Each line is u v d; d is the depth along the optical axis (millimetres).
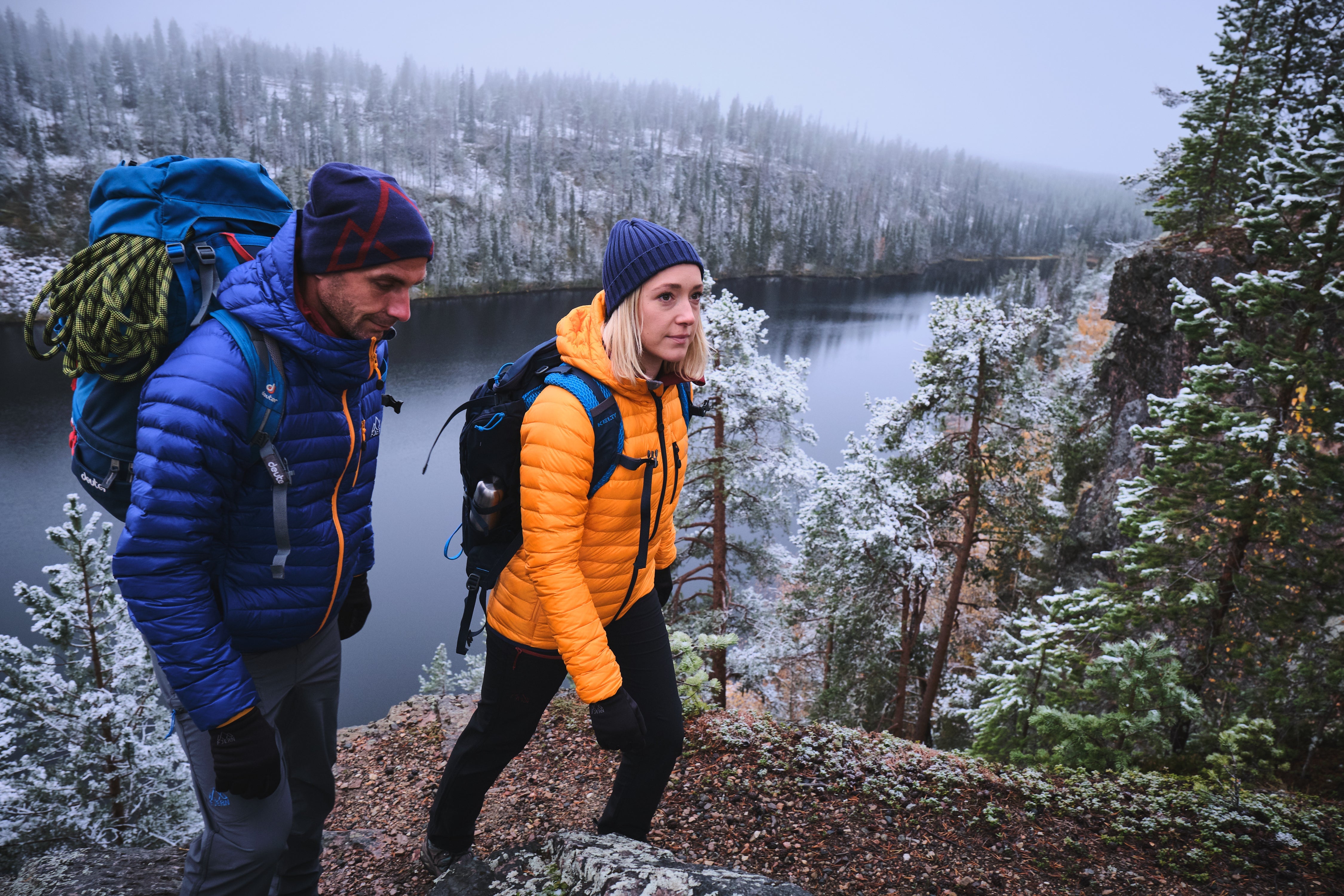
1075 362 52188
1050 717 5020
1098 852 3121
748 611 17484
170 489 1202
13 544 49062
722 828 2975
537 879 1753
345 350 1343
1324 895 2936
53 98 143875
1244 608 6863
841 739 3834
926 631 20109
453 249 144375
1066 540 19812
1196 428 6980
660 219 188375
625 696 1592
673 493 1748
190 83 173250
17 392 78562
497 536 1694
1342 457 6344
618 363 1514
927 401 15430
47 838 5285
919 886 2691
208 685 1266
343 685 39438
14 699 5480
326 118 176125
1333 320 6582
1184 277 17469
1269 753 5168
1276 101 19125
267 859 1509
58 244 112375
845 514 15289
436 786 3498
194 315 1272
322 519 1440
